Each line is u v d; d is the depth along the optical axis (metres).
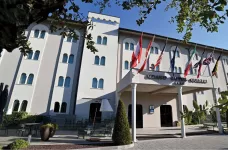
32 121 18.55
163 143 11.64
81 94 20.91
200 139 13.09
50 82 21.50
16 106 19.73
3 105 4.68
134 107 13.22
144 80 13.96
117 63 23.98
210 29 1.90
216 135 14.81
